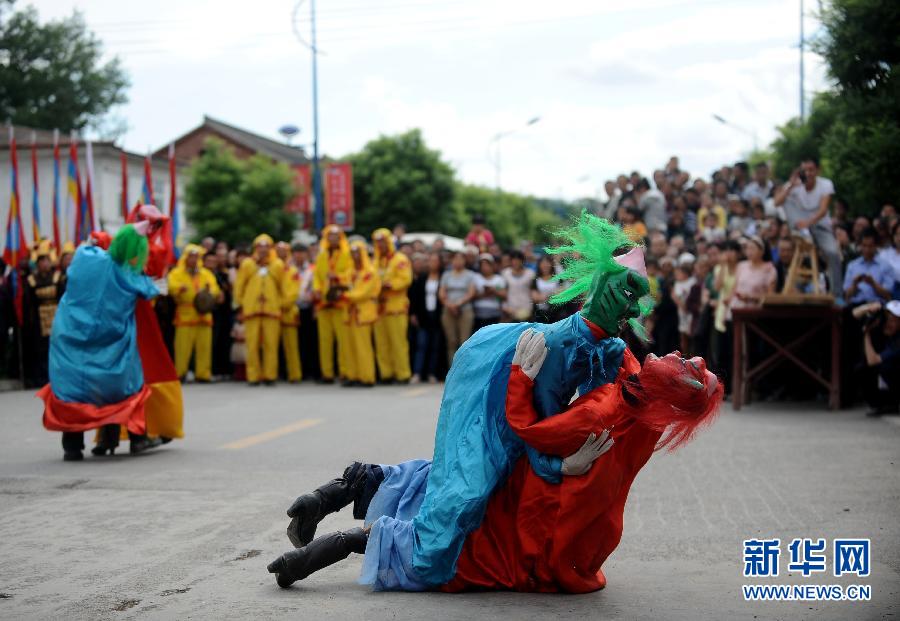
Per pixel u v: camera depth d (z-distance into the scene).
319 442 8.77
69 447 7.98
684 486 6.64
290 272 15.29
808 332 10.69
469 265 15.22
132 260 7.97
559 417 4.02
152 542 5.29
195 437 9.21
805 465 7.36
